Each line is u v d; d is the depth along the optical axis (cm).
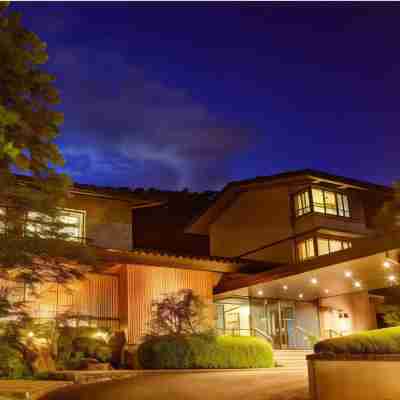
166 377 1305
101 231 1967
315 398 909
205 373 1431
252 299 2284
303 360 1853
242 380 1214
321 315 2384
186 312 1709
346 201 2555
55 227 949
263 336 2228
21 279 1006
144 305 1800
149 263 1861
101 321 1772
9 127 677
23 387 1080
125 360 1650
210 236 3023
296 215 2519
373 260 1609
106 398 984
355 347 875
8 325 1142
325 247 2383
